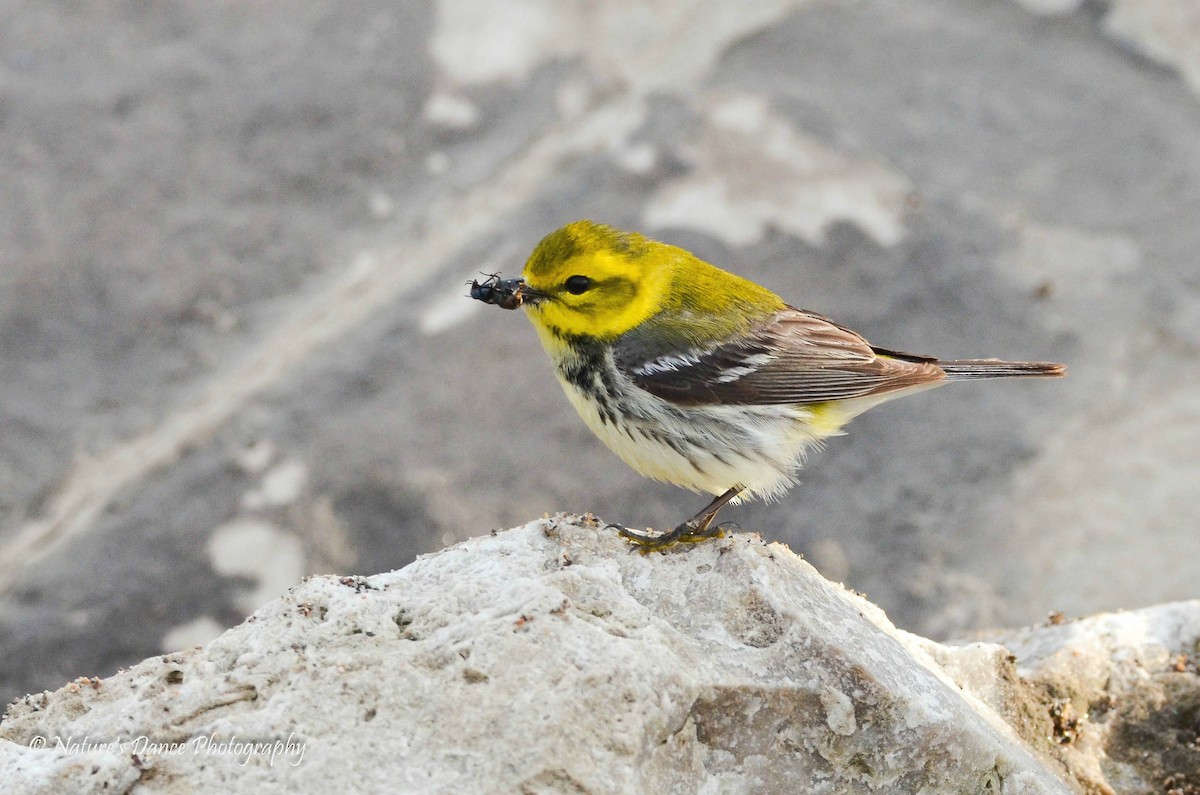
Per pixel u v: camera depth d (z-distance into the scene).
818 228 15.53
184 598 12.52
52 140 16.36
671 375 9.29
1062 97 17.25
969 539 13.05
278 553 12.83
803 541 13.07
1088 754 8.47
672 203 15.70
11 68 17.14
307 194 16.02
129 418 14.03
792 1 18.53
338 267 15.38
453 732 6.28
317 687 6.48
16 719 6.74
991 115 16.97
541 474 13.42
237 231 15.60
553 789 6.08
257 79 17.11
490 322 14.88
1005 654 8.46
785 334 9.65
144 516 13.20
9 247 15.27
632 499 13.23
